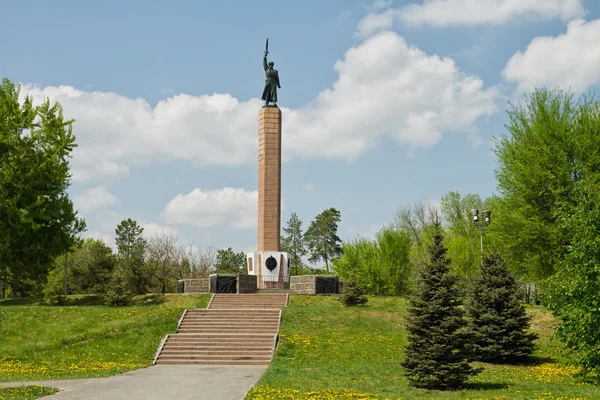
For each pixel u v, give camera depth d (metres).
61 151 44.03
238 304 36.91
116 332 29.80
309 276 41.50
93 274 64.62
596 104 36.66
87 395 17.34
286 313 33.06
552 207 35.06
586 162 34.78
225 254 80.06
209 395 17.38
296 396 16.91
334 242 98.75
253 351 27.17
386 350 27.30
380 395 17.41
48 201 43.00
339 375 21.75
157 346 27.88
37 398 16.73
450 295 19.56
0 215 41.16
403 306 37.53
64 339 28.39
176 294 39.69
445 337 18.89
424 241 59.31
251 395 17.12
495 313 25.34
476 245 53.22
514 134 38.47
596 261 19.38
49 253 44.31
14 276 55.38
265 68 47.16
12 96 44.22
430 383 18.95
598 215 19.88
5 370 23.17
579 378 21.34
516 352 24.97
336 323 31.67
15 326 31.08
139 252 65.50
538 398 16.80
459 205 61.66
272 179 45.44
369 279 59.19
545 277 35.62
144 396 17.17
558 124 36.34
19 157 41.59
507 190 37.81
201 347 27.58
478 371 19.31
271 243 44.75
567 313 19.66
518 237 36.06
